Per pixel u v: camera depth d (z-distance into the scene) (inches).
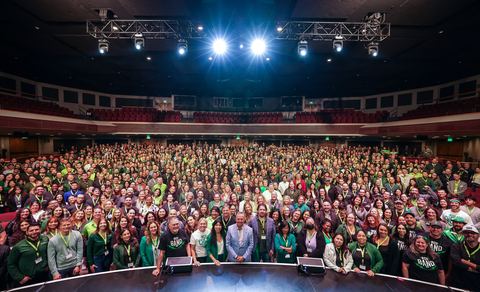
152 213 150.8
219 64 541.6
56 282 119.3
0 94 509.0
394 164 407.8
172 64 547.2
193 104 869.8
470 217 167.3
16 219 151.5
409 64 503.8
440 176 297.3
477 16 316.8
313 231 152.0
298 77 642.8
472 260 124.0
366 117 745.6
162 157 500.1
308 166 400.5
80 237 143.3
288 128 751.1
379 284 119.0
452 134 470.0
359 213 202.1
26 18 337.7
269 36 378.0
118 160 462.6
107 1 298.2
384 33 365.1
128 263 140.7
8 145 619.5
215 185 270.1
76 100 733.3
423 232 149.6
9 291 111.3
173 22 351.9
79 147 784.9
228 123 766.5
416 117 571.5
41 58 490.9
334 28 350.3
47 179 255.3
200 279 122.9
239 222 146.0
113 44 434.9
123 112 758.5
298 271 130.5
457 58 465.7
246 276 125.9
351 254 134.3
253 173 351.9
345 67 549.6
